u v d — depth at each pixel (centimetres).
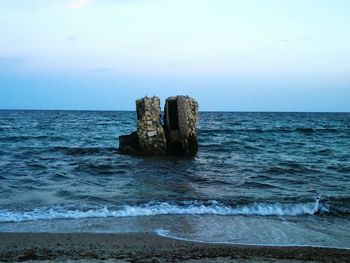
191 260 846
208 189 1795
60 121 9131
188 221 1218
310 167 2567
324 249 963
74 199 1513
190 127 3094
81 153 3250
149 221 1209
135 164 2669
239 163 2788
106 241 995
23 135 4975
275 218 1288
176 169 2494
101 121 9469
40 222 1169
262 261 852
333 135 5556
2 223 1147
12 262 809
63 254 878
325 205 1466
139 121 3077
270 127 7619
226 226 1170
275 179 2114
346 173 2345
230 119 12394
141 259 848
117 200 1505
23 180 1939
